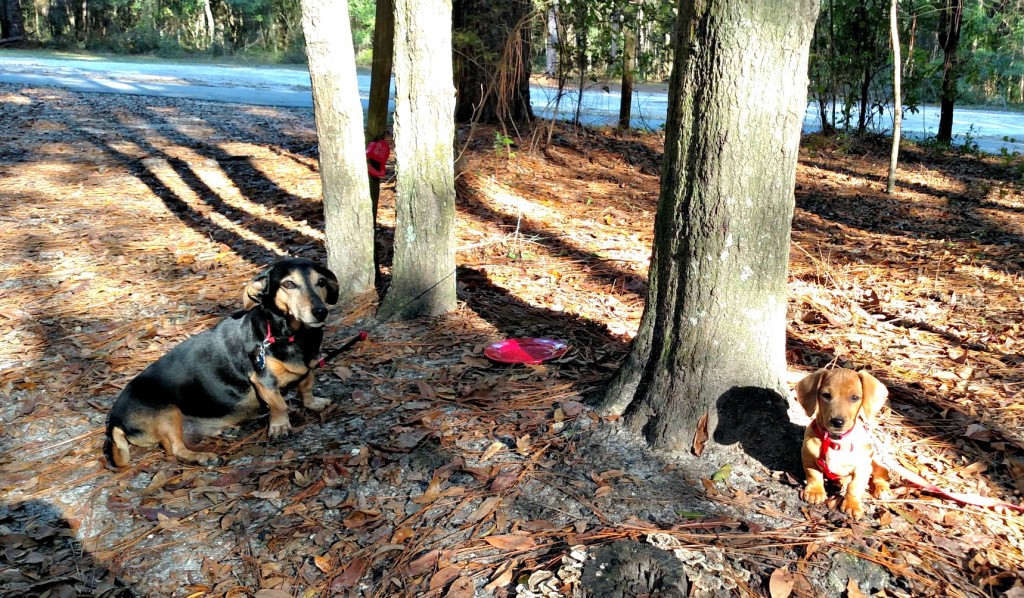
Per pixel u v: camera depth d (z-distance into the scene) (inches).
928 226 365.7
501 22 462.9
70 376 204.7
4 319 240.5
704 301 148.9
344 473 156.3
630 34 502.0
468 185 381.7
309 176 426.9
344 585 127.0
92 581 132.6
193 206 373.4
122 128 552.4
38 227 334.0
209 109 665.0
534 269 283.3
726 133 139.5
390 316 234.2
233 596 127.4
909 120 794.2
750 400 151.6
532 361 197.9
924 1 574.2
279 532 141.1
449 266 236.5
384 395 188.4
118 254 302.8
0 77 824.9
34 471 165.0
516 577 123.9
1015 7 570.9
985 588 118.6
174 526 144.4
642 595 114.4
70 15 1637.6
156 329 230.7
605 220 352.2
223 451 170.7
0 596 128.4
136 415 162.7
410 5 211.0
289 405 188.1
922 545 127.6
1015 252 312.0
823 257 306.8
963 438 163.2
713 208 144.2
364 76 1136.8
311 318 160.1
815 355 211.6
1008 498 142.6
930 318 239.6
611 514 137.3
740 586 117.9
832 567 121.1
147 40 1531.7
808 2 133.9
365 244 247.0
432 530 137.6
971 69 593.9
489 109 488.4
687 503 139.2
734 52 134.9
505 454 159.0
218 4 1742.1
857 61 574.6
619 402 165.0
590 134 520.4
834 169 501.0
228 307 248.4
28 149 475.5
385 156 262.4
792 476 145.4
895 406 178.2
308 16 224.4
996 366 200.7
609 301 252.5
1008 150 614.9
